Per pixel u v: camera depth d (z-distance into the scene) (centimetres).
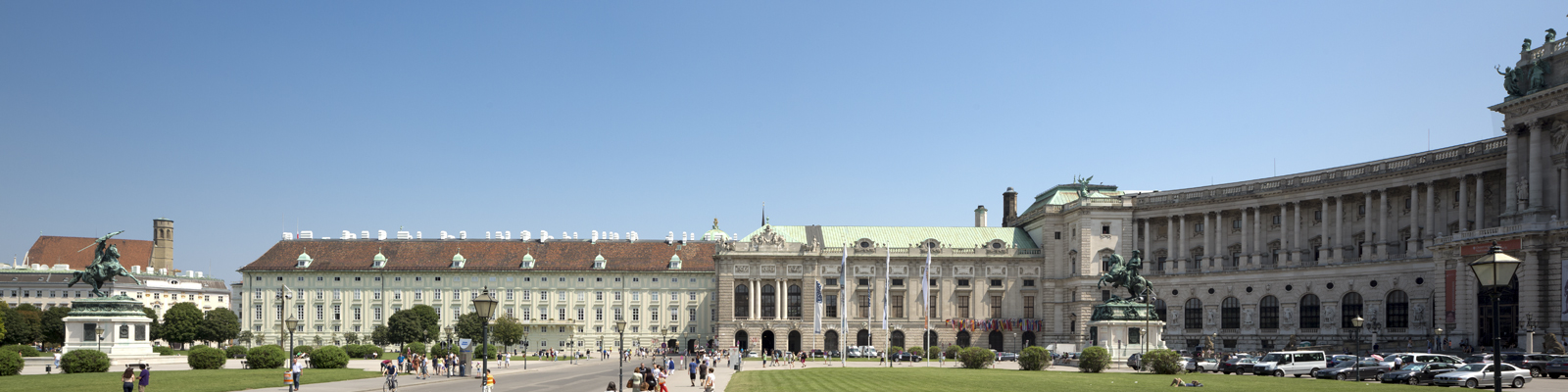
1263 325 13838
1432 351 10194
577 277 19112
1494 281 2838
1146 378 7462
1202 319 14588
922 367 10844
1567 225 9300
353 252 19450
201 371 8475
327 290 18938
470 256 19425
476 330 17200
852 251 17362
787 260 17300
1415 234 12106
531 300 19012
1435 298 10962
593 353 18550
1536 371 7425
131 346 9331
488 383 4778
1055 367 10025
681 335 18962
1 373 7744
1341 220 13062
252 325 18825
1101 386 6500
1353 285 12706
